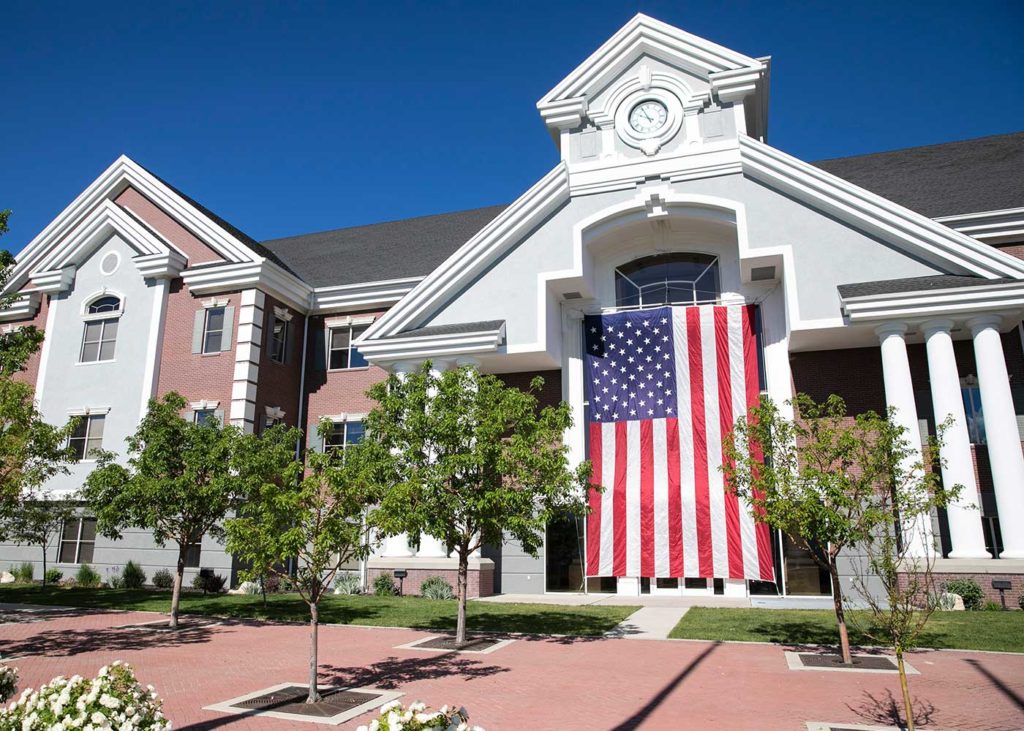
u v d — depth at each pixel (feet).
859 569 67.26
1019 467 61.16
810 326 69.15
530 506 48.55
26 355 61.98
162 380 90.38
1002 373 62.85
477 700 33.96
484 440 46.91
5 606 68.54
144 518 56.18
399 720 20.76
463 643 48.73
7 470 50.75
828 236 71.51
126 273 95.66
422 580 75.66
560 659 43.62
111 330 95.04
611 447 78.23
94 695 22.44
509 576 77.92
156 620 60.85
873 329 68.13
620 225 80.23
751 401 75.82
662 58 83.76
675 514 74.54
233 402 85.46
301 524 35.42
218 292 90.89
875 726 29.30
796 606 65.00
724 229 79.46
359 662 43.37
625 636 51.39
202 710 32.58
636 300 83.97
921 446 67.62
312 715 31.60
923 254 68.59
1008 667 39.88
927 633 49.16
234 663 43.16
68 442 91.71
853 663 41.09
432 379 51.03
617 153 82.12
